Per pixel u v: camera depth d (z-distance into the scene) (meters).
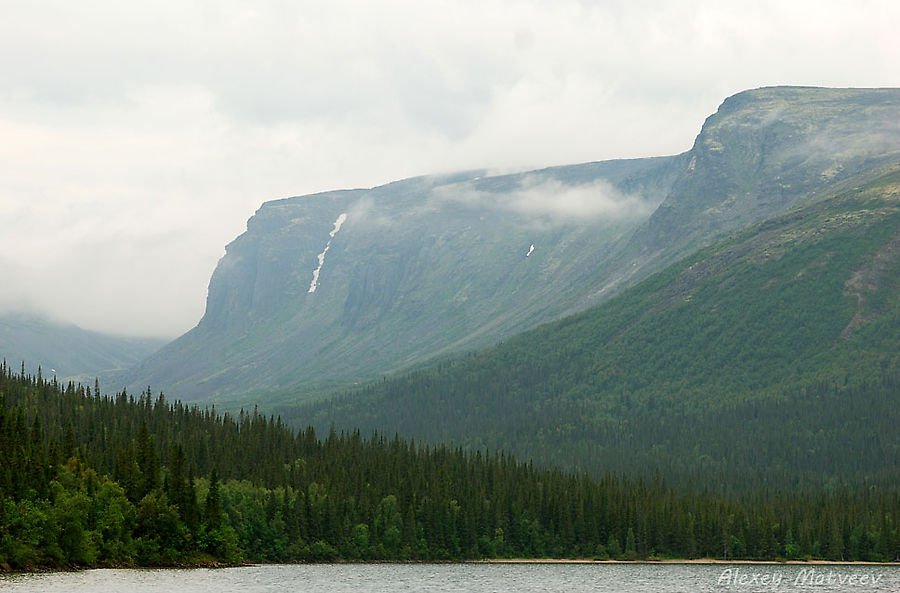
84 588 180.00
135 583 191.38
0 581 184.38
